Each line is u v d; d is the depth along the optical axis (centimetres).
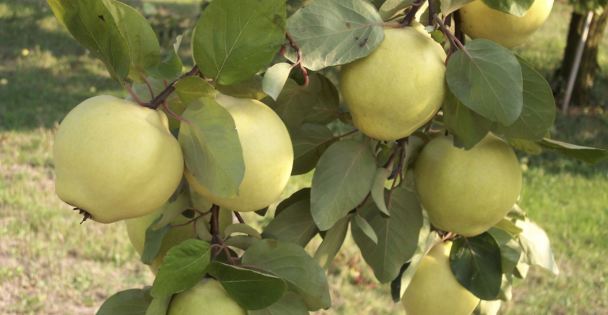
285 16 103
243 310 111
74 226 349
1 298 284
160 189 104
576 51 697
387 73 108
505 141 119
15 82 568
